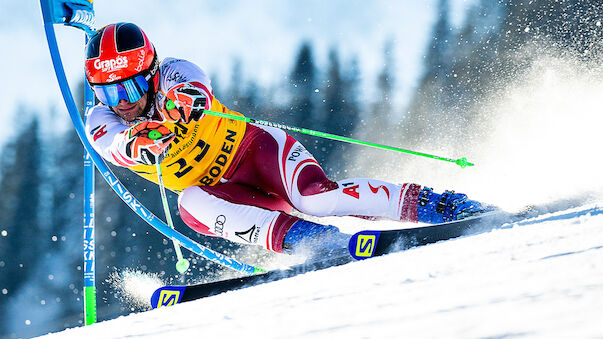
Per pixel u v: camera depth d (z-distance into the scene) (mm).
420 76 118125
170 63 12984
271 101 135250
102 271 82125
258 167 13977
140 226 82250
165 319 7398
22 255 104438
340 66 134125
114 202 83500
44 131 117250
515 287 4141
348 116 126875
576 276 4016
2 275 102188
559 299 3455
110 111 13188
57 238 106938
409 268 6711
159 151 12234
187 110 12438
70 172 113562
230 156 13922
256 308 6379
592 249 5000
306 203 13484
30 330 96375
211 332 5469
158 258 76250
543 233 7070
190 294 12078
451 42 118500
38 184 111625
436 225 11008
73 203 110625
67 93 13914
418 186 12992
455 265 5996
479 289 4395
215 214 13133
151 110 12938
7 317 97000
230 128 13953
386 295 5180
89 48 12648
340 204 13156
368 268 7941
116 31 12562
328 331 4207
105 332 7262
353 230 15883
